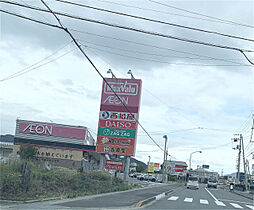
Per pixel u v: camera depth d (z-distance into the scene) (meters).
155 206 18.11
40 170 22.45
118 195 22.97
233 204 23.95
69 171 23.67
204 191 45.25
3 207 12.82
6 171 17.05
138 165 125.44
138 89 38.84
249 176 76.88
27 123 51.91
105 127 38.72
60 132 51.69
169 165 101.31
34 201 15.15
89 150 50.44
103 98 39.34
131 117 38.34
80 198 18.52
